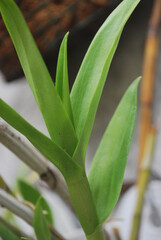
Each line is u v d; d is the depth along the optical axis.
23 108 1.13
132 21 1.14
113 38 0.30
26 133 0.28
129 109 0.33
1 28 0.69
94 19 0.96
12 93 1.16
